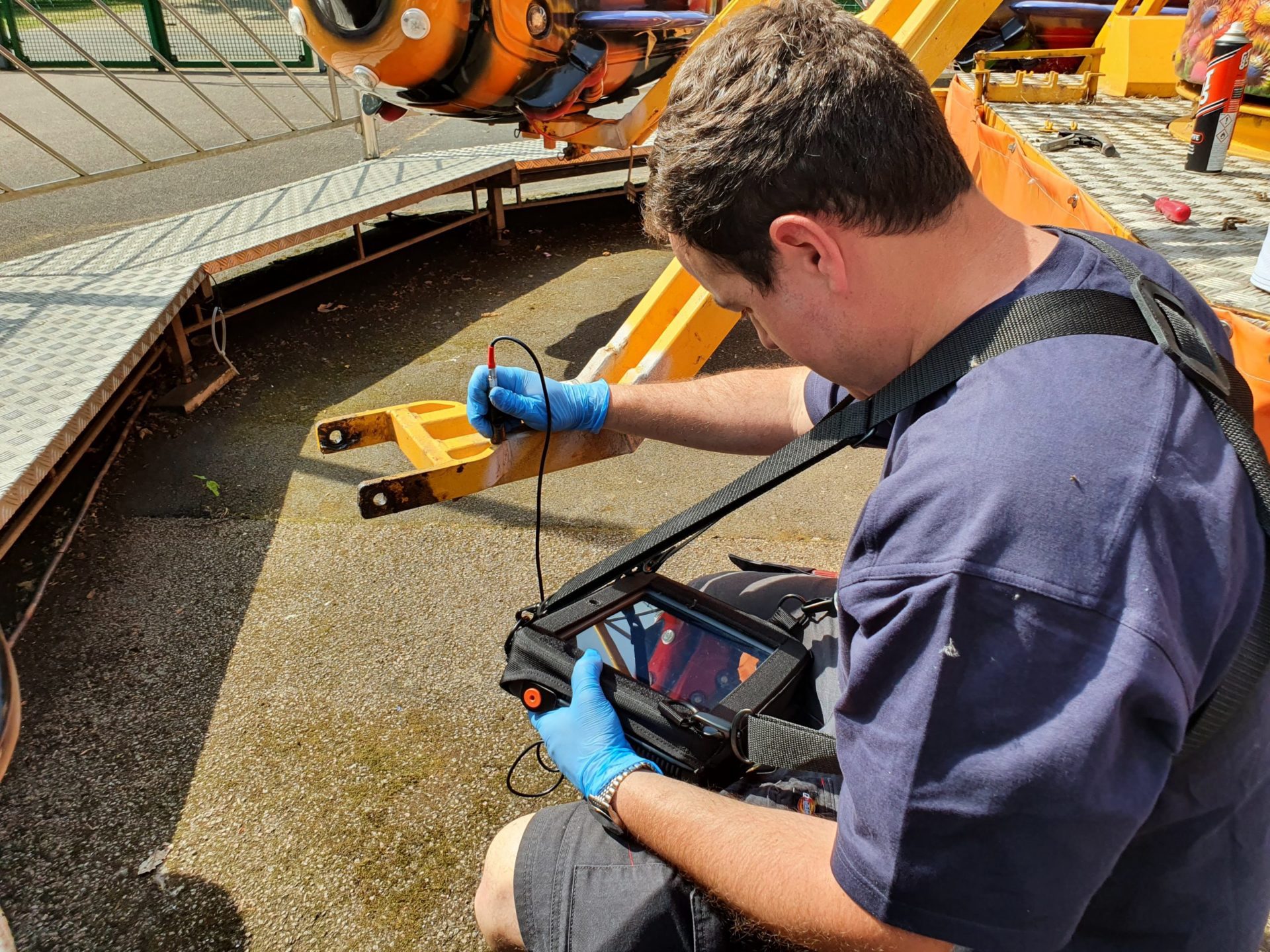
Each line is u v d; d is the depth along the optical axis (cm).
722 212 93
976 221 95
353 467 325
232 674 234
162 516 297
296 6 317
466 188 514
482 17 312
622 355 228
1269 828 99
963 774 78
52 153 386
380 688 231
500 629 251
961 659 78
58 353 300
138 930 173
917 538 82
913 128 89
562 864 125
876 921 89
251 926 175
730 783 130
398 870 186
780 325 102
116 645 243
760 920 100
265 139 484
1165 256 187
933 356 93
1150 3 444
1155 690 73
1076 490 77
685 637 146
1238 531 81
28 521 268
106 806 198
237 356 409
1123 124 343
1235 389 97
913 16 248
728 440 180
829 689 144
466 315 461
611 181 688
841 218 89
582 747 122
